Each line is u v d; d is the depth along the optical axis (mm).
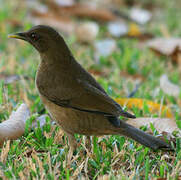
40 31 9477
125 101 11695
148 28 20109
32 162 8430
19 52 15969
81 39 17719
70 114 9156
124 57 15789
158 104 11789
